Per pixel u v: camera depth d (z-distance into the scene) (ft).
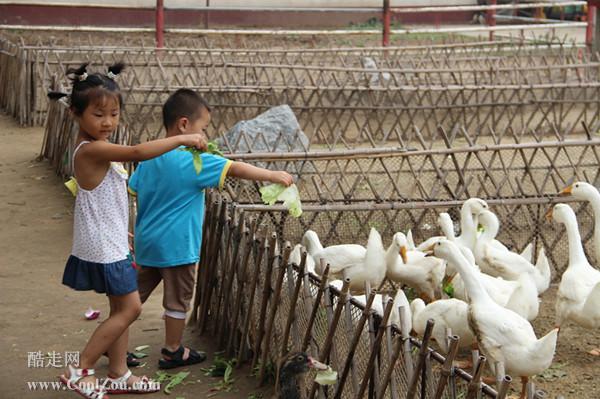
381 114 49.98
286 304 18.08
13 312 22.62
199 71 55.06
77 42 68.08
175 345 19.24
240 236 19.45
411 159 36.42
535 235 27.43
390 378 14.37
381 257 22.53
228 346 19.88
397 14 87.45
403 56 63.62
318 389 16.28
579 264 21.81
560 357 21.25
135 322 22.09
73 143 35.91
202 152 17.34
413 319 19.93
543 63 60.95
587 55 62.54
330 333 15.92
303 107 49.47
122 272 16.63
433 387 13.67
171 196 18.65
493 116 50.37
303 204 27.73
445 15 88.79
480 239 24.03
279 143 37.65
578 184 24.04
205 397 17.92
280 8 74.43
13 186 37.14
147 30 68.28
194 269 19.26
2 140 46.60
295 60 59.82
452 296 22.61
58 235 30.32
